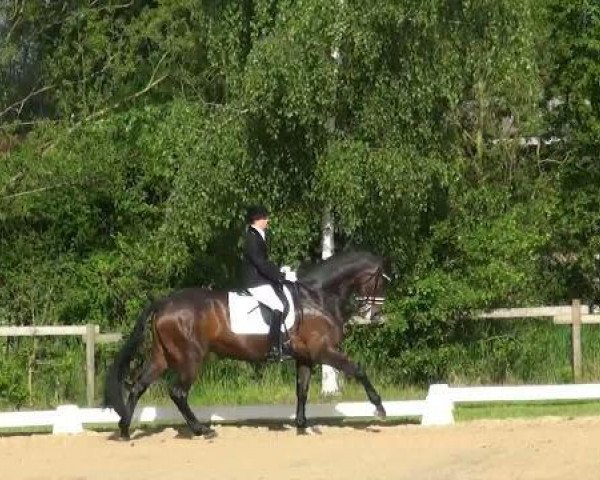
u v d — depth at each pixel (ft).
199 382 62.18
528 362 62.44
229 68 57.21
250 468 40.52
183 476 39.37
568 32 64.59
